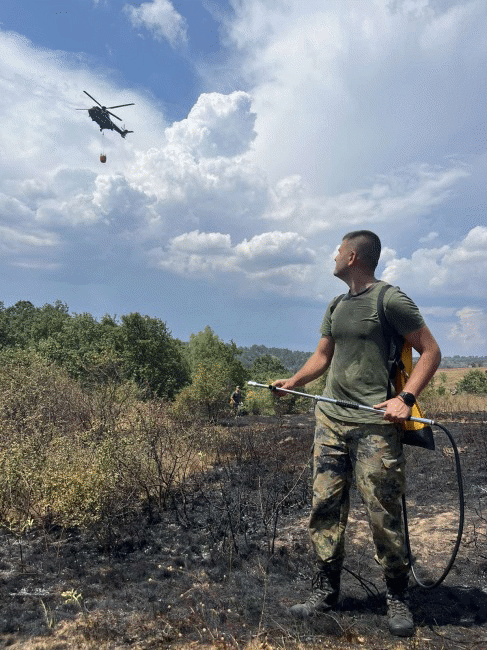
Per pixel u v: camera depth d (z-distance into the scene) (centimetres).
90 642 248
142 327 2389
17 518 420
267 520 452
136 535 408
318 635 259
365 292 290
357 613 284
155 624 266
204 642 249
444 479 573
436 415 1308
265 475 600
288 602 297
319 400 291
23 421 667
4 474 439
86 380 1148
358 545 395
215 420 1123
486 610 286
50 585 318
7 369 993
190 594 304
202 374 1686
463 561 358
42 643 248
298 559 364
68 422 765
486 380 3156
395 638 258
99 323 2614
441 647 247
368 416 274
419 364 272
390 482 269
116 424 600
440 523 439
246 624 269
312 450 298
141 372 2258
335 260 307
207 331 2920
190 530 423
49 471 439
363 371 285
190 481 558
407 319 276
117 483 465
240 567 350
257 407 1995
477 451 700
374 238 298
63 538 402
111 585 317
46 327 3188
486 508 477
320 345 317
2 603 291
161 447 577
